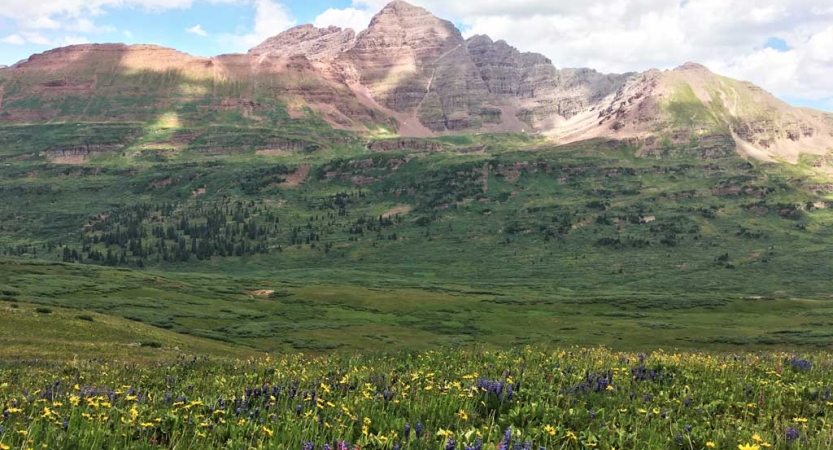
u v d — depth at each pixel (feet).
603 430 32.86
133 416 30.68
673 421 36.88
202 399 39.50
